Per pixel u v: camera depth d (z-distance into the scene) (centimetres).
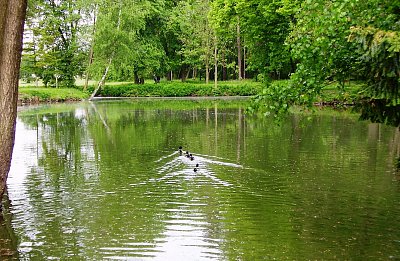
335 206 921
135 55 4944
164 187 1084
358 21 776
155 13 5641
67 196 1016
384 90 727
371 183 1090
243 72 6125
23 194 1034
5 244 740
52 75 5109
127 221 844
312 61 885
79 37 4972
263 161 1358
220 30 3275
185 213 886
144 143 1739
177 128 2184
